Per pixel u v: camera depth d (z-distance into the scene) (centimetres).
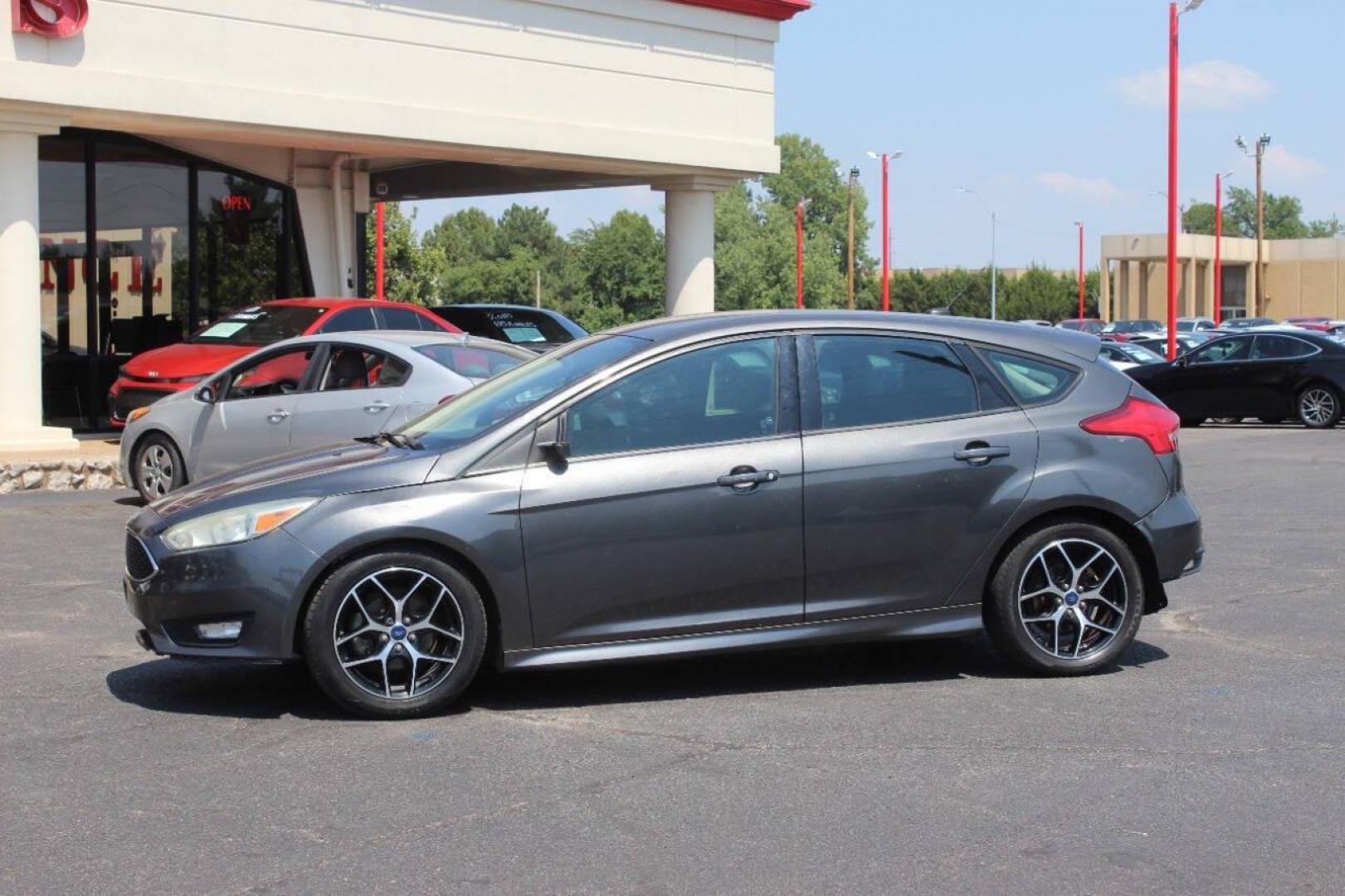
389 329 1617
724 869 434
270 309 1605
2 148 1427
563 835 462
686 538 609
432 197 2617
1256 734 572
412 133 1692
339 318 1580
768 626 624
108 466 1388
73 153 1802
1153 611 682
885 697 630
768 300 10119
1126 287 9100
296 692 639
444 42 1717
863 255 11631
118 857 443
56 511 1222
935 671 678
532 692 641
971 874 430
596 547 602
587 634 607
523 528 594
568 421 611
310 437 1167
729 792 503
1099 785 511
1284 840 459
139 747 556
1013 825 470
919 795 500
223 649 586
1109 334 5341
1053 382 665
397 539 587
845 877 428
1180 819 477
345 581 582
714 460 615
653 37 1911
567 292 12500
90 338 1827
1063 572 660
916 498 632
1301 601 848
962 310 10638
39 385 1457
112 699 628
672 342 628
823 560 625
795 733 575
